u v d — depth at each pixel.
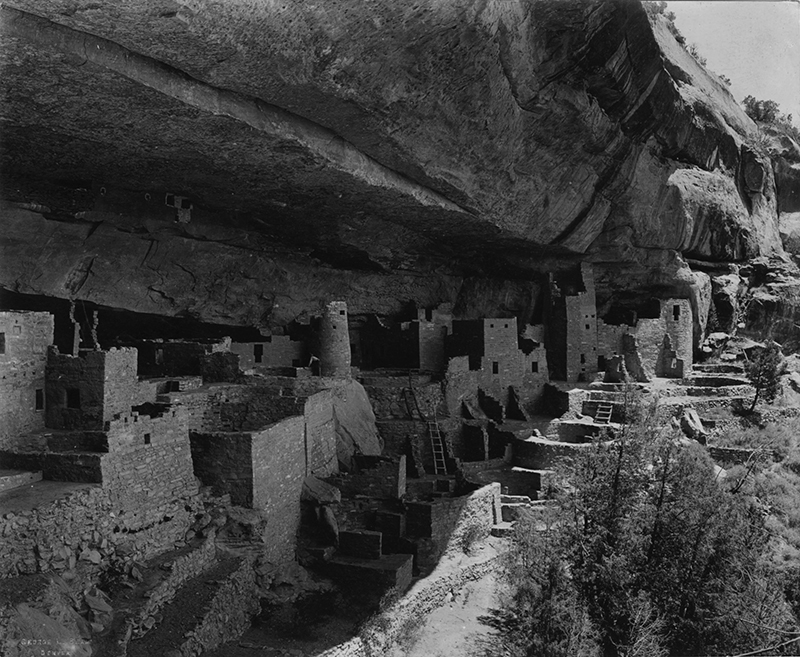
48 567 15.70
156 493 18.95
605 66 27.08
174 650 16.06
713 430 33.69
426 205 27.95
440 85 21.58
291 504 22.95
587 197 34.22
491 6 19.59
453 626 22.55
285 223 30.36
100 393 19.41
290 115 20.23
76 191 25.28
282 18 15.76
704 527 24.19
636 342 37.94
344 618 20.27
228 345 28.27
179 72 17.06
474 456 31.91
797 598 24.11
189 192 26.48
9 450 18.23
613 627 22.55
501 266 39.12
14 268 25.47
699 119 41.06
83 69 15.42
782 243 52.75
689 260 42.78
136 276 28.41
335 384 28.14
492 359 34.72
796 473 31.59
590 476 25.52
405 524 24.58
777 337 43.78
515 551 23.80
